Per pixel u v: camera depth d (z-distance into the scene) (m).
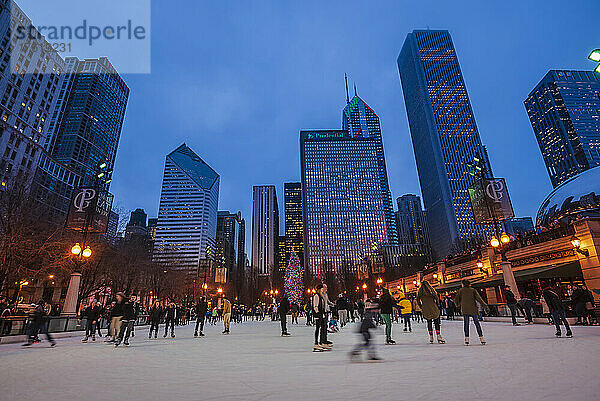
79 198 22.62
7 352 10.98
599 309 17.25
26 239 24.58
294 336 16.59
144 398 4.48
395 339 12.52
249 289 99.69
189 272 71.06
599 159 195.25
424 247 142.50
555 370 5.55
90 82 185.00
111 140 197.88
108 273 37.06
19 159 79.12
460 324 21.33
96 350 11.43
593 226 21.70
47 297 46.66
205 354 9.77
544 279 25.55
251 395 4.54
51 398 4.53
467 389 4.50
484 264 33.47
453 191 192.88
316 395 4.44
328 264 124.19
